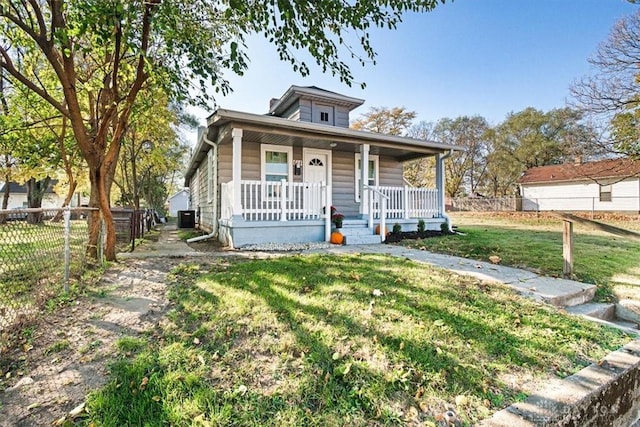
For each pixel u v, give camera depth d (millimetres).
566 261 4117
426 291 3246
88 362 1988
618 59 12469
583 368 2084
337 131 7910
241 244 6793
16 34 4977
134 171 15375
